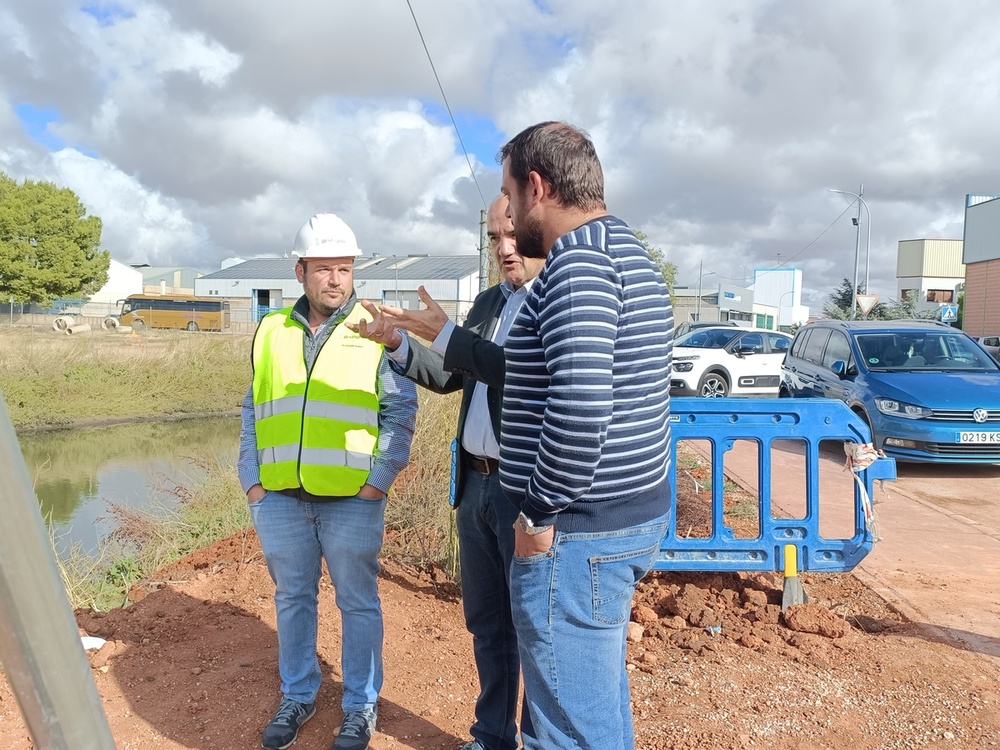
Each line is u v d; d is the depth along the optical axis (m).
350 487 2.91
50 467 12.82
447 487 5.53
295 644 3.07
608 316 1.82
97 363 21.06
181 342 23.59
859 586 4.79
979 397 8.61
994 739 3.02
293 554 3.03
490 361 2.43
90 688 0.70
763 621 4.15
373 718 3.02
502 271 2.78
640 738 3.03
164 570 5.77
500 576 2.83
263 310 59.44
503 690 2.87
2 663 0.65
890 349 10.00
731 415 4.26
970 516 6.78
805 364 11.53
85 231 56.66
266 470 2.99
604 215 2.07
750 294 70.69
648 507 2.01
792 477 8.27
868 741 3.01
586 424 1.78
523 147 2.06
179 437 16.77
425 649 3.82
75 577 5.46
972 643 3.93
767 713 3.20
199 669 3.52
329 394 2.94
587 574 1.97
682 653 3.79
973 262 35.59
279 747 2.93
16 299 54.56
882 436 8.86
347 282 3.02
